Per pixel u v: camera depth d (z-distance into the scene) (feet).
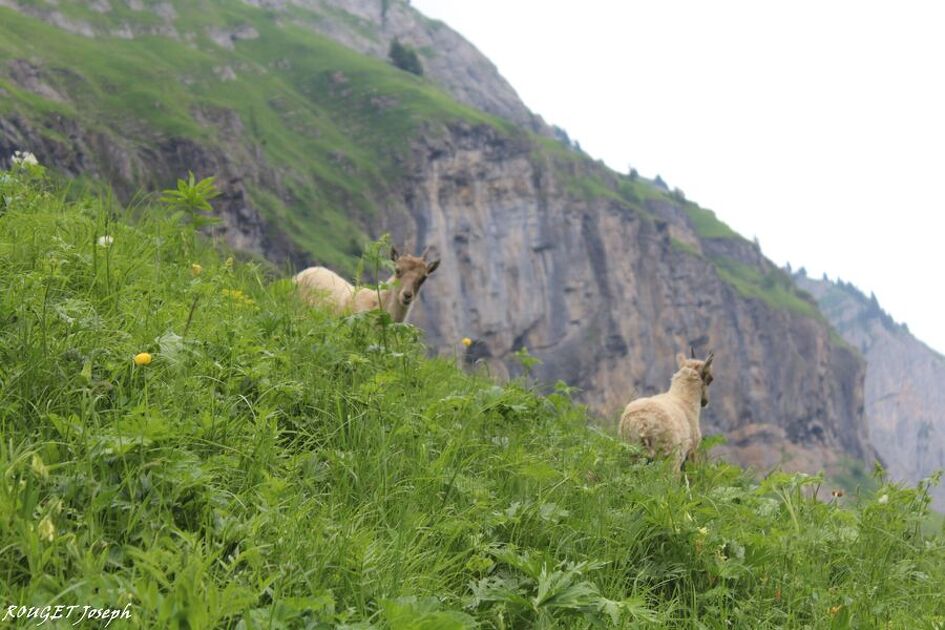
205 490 15.55
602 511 21.65
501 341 622.95
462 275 624.59
